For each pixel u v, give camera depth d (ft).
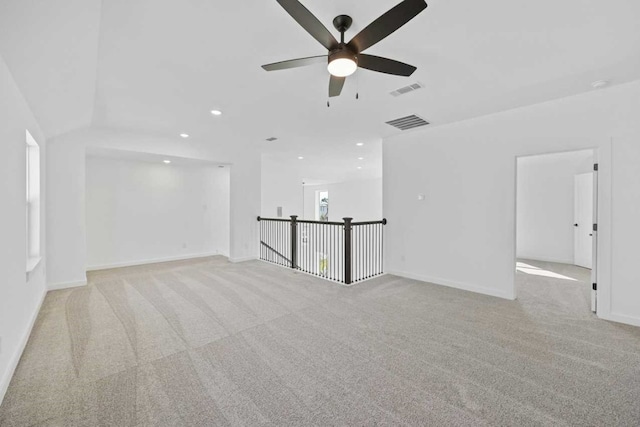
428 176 14.42
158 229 19.70
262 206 24.49
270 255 21.11
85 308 10.66
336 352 7.54
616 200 9.45
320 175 29.12
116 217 17.93
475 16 6.00
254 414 5.31
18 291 7.43
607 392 5.87
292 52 7.36
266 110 11.64
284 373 6.60
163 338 8.30
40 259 10.57
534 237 21.12
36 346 7.79
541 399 5.67
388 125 13.84
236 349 7.69
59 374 6.52
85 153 14.47
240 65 7.98
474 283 12.89
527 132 11.32
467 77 8.86
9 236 6.68
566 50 7.35
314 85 9.30
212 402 5.62
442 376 6.48
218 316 9.96
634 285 9.16
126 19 5.92
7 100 6.53
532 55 7.59
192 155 17.17
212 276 15.67
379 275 15.93
